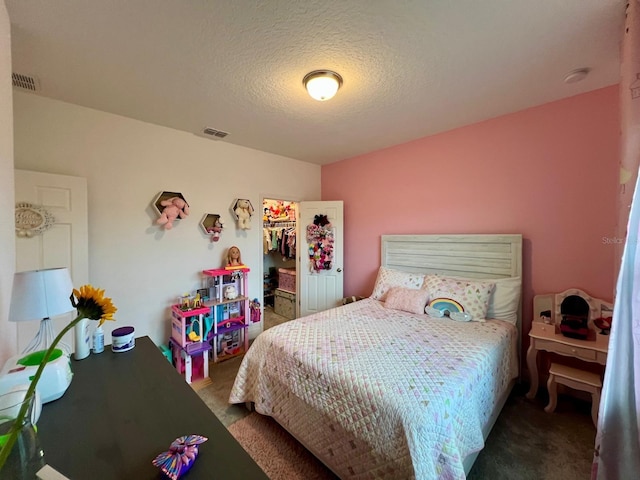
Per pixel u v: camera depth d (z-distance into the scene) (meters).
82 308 0.96
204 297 3.03
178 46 1.59
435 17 1.36
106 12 1.33
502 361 1.93
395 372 1.47
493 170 2.61
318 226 3.93
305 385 1.61
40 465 0.68
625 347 1.19
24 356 1.07
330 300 3.93
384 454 1.21
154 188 2.71
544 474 1.50
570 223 2.23
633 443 1.16
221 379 2.60
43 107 2.14
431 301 2.60
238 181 3.36
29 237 1.99
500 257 2.54
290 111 2.41
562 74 1.87
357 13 1.34
